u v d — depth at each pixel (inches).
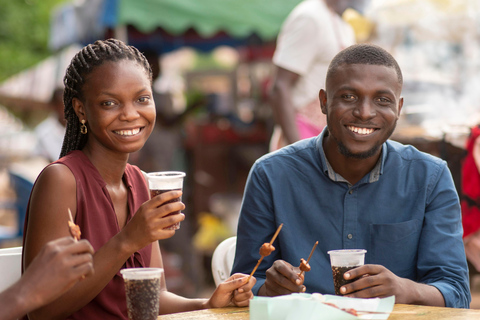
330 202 117.0
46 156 295.6
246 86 489.4
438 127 176.2
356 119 109.3
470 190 161.8
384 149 117.4
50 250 75.5
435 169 117.7
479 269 162.7
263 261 118.3
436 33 269.0
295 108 195.0
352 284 93.5
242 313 91.4
